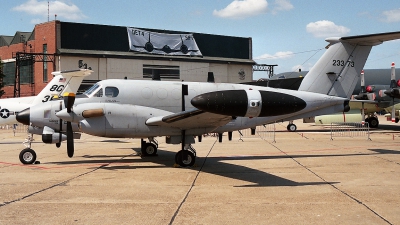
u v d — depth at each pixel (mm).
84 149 16688
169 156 14094
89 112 11133
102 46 47656
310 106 13820
